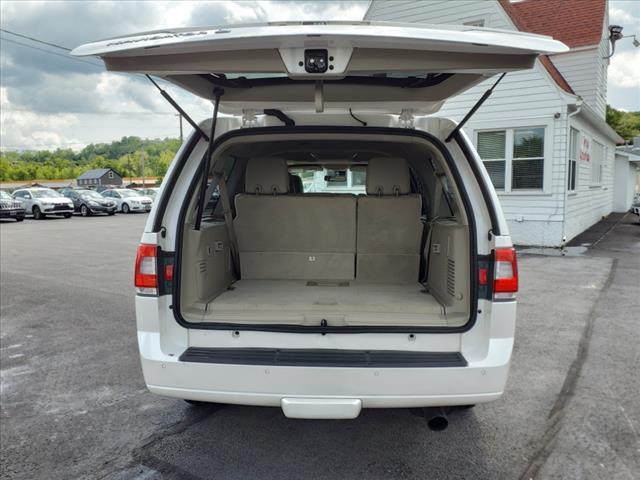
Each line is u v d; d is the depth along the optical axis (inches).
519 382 147.9
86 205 1000.9
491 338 94.9
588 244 455.2
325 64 78.5
